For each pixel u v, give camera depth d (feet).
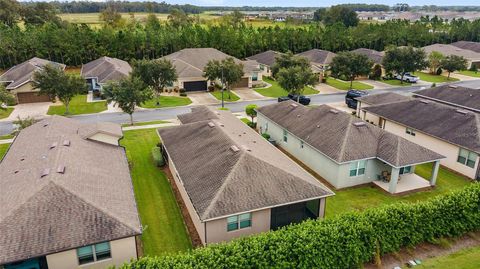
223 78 167.63
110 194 65.41
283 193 68.85
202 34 264.52
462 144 96.63
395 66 212.02
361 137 93.50
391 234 60.23
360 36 306.96
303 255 52.60
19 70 178.40
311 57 247.29
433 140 106.63
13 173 70.13
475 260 62.18
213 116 108.47
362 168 90.74
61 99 145.79
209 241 64.95
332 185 91.30
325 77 224.94
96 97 177.58
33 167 69.26
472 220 66.85
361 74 206.28
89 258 56.70
